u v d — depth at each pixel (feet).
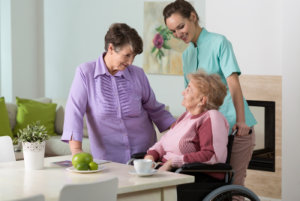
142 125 9.91
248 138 9.64
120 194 6.81
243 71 15.14
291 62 13.97
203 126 8.84
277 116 14.67
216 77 9.16
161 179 7.18
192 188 8.43
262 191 15.15
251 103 15.14
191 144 8.95
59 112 18.86
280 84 14.55
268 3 14.56
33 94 21.53
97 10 19.86
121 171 7.81
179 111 17.95
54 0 21.06
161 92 18.38
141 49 8.94
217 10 15.46
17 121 17.99
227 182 8.60
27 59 21.22
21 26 20.90
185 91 9.21
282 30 14.02
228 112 9.80
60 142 17.08
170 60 17.99
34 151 7.91
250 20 14.89
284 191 14.30
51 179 7.23
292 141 14.07
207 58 9.87
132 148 9.73
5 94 20.85
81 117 9.30
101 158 9.59
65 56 20.92
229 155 9.04
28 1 21.15
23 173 7.68
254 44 14.88
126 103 9.55
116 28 8.88
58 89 21.21
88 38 20.20
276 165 14.76
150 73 18.56
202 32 9.92
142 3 18.61
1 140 9.35
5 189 6.64
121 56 8.94
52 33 21.20
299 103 13.91
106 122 9.48
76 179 7.23
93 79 9.41
